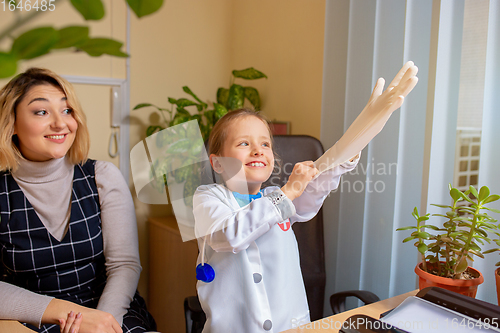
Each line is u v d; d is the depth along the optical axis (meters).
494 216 1.01
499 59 0.99
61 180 1.22
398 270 1.25
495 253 1.01
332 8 1.43
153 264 1.93
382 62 1.28
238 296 0.82
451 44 1.10
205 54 2.16
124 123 1.93
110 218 1.30
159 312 1.92
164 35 2.01
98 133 1.88
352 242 1.38
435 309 0.68
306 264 1.34
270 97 2.00
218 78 2.23
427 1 1.17
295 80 1.83
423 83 1.19
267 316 0.81
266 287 0.86
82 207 1.25
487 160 1.01
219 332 0.82
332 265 1.48
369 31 1.32
